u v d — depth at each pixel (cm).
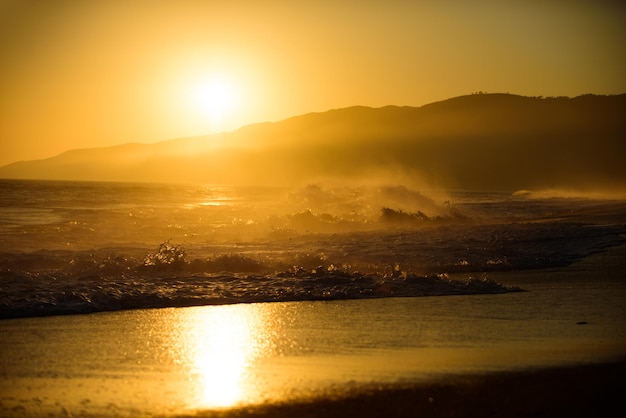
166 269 2580
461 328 1750
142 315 1919
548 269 2861
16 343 1574
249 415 1096
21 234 3841
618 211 6975
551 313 1941
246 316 1911
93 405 1158
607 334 1675
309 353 1499
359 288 2308
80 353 1501
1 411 1130
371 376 1309
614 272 2788
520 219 6172
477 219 6188
